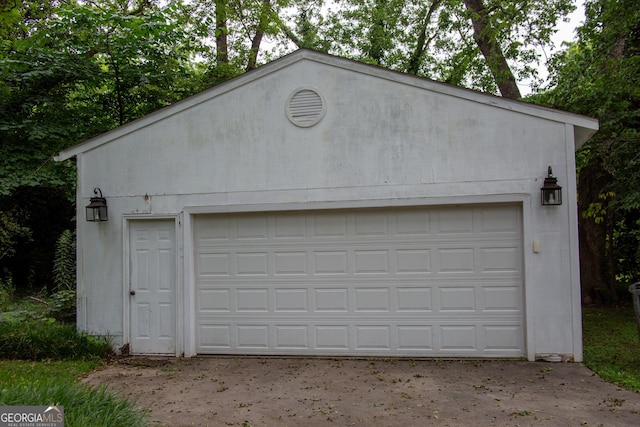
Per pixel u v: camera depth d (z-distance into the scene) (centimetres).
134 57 1270
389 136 746
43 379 616
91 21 1173
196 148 800
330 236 771
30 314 982
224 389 614
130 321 806
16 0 938
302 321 772
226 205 787
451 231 739
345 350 760
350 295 762
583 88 1198
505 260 725
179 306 790
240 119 789
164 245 809
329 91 766
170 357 782
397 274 751
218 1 1627
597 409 520
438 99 735
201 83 1446
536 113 707
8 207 1425
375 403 551
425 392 585
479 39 1535
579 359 691
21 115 1137
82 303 816
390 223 755
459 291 735
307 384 628
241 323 788
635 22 1083
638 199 994
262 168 780
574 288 693
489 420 495
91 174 830
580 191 1270
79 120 1231
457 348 732
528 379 626
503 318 723
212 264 800
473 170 723
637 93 1045
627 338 860
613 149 1053
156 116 809
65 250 1186
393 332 749
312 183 764
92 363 742
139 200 812
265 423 498
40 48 1149
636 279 1366
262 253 788
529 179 709
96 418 417
